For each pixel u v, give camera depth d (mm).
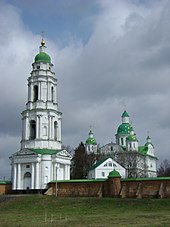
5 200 70188
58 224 43781
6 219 52625
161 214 52906
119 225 41125
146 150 161750
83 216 54031
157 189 71688
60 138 95125
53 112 93562
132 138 156250
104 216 52406
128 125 166125
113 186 74812
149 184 72625
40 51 98938
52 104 94812
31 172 87938
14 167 89750
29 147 90812
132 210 59219
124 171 130000
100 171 128125
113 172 76375
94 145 160875
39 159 88062
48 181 87000
